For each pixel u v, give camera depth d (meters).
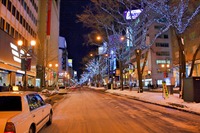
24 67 22.09
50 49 84.62
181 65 19.67
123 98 28.39
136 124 10.06
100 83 95.38
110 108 16.88
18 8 42.97
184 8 21.92
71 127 9.66
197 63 46.62
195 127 9.22
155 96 23.86
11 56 36.06
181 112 13.78
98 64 89.25
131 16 30.67
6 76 36.72
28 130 6.38
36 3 61.97
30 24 53.84
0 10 32.78
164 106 17.16
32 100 7.86
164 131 8.53
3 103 6.80
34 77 56.97
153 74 75.44
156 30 74.38
